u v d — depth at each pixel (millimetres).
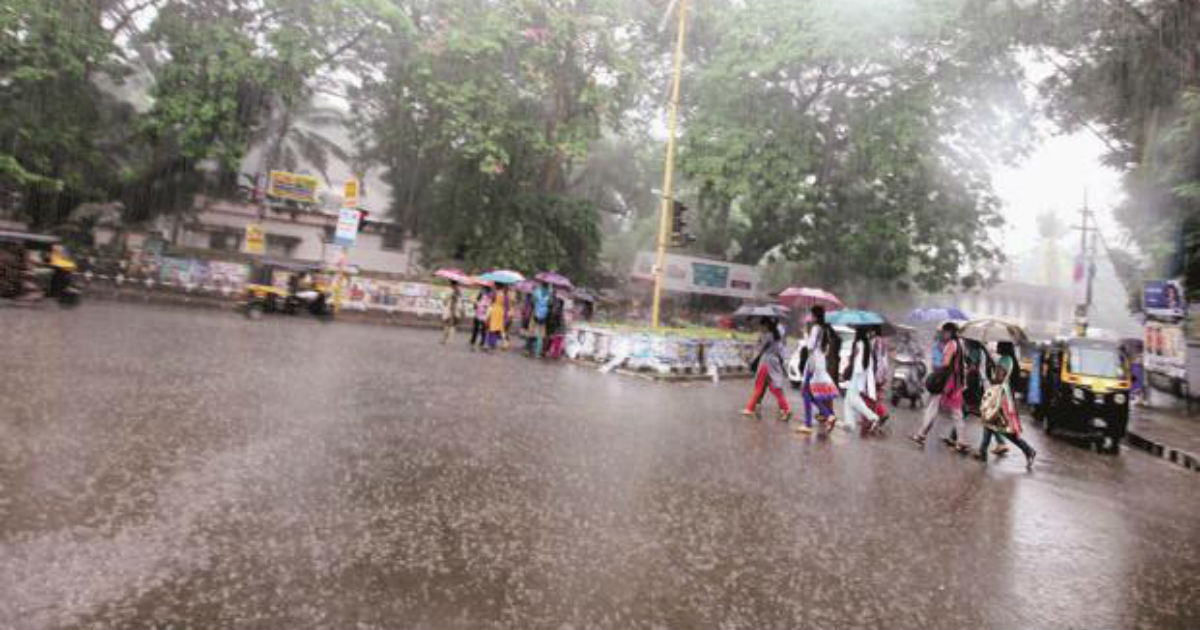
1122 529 6133
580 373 14055
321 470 5230
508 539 4250
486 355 15766
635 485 5777
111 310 15961
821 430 10078
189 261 21859
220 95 22266
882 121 27641
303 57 21891
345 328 19047
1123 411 11336
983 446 9141
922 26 24328
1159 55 18375
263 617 3010
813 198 30953
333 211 32344
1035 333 57375
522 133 27312
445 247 31250
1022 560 4938
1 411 5863
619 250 49625
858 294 41500
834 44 25047
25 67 18828
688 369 15672
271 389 8219
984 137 29641
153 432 5738
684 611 3535
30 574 3168
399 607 3240
